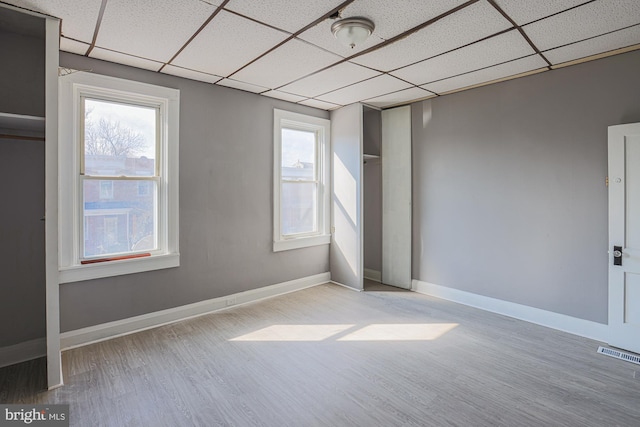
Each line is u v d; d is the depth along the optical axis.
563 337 2.96
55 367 2.19
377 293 4.25
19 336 2.55
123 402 2.05
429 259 4.17
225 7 2.04
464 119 3.77
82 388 2.19
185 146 3.33
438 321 3.33
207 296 3.54
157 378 2.31
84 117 2.80
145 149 3.13
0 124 2.27
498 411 1.98
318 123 4.57
